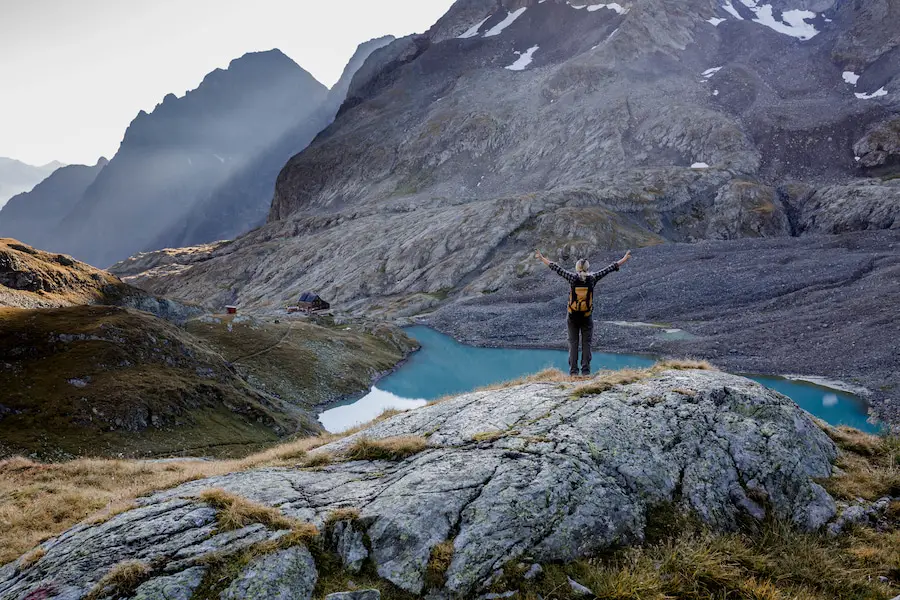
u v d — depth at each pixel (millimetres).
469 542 8148
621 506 9188
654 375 13391
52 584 7512
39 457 40062
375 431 13727
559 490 9031
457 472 9641
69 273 101062
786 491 10188
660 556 8500
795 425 11633
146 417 48562
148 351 59156
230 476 11047
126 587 7293
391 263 178750
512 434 10844
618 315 102375
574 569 8078
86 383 50625
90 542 8422
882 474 11117
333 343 94938
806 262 103938
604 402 11727
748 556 8656
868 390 55719
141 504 9867
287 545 8023
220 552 7891
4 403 45031
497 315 122438
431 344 111688
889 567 8445
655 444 10539
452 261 164750
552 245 157875
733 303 94750
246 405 58188
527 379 16078
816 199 161125
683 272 113625
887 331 66062
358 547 8328
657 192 178250
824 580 8242
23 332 55281
